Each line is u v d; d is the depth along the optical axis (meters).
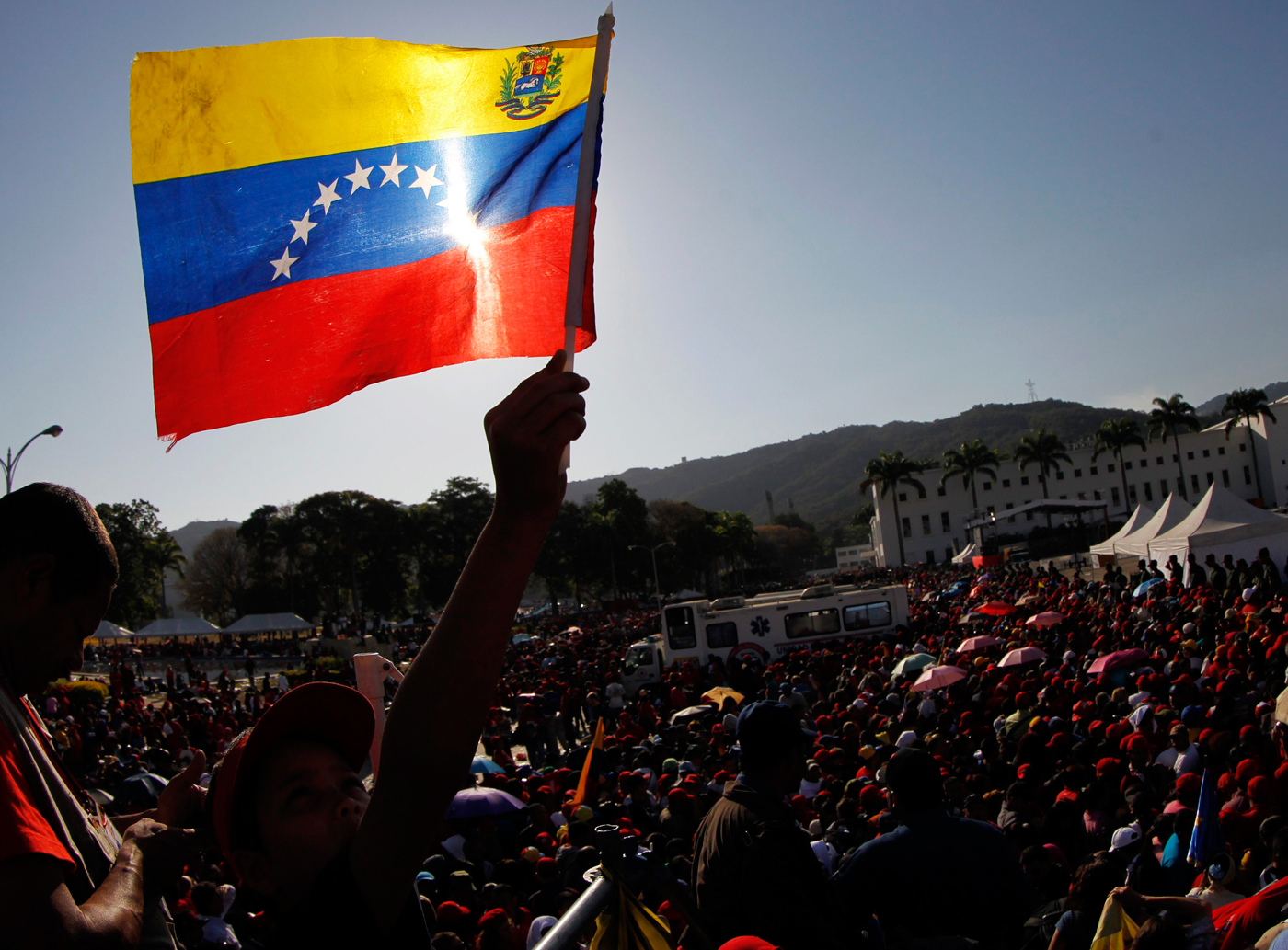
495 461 1.25
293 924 1.25
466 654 1.19
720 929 3.11
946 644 22.73
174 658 58.03
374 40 2.91
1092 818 7.51
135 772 15.46
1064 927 4.33
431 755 1.16
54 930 1.17
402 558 90.38
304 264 2.83
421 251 2.91
